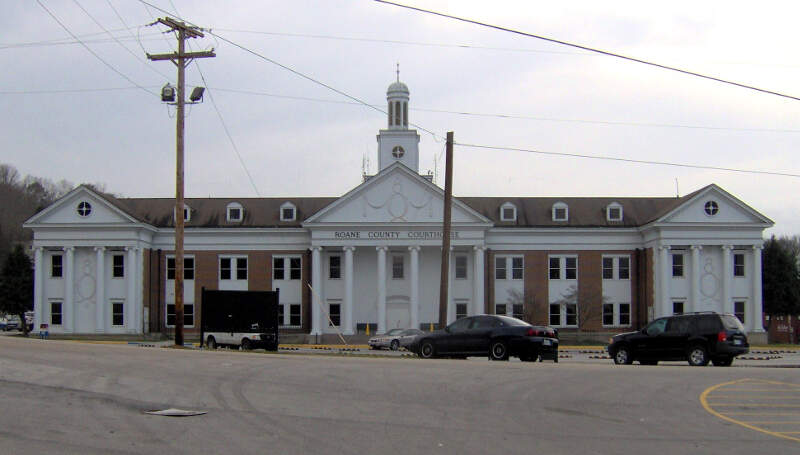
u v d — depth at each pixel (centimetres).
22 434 1176
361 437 1214
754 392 1766
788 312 6988
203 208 6588
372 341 4925
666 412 1488
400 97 6975
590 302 6266
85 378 1789
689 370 2256
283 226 6419
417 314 6059
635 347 3050
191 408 1445
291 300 6381
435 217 6119
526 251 6391
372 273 6366
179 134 3372
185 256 6406
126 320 6131
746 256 6166
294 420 1344
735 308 6150
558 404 1562
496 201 6619
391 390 1709
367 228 6109
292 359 2408
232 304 4169
